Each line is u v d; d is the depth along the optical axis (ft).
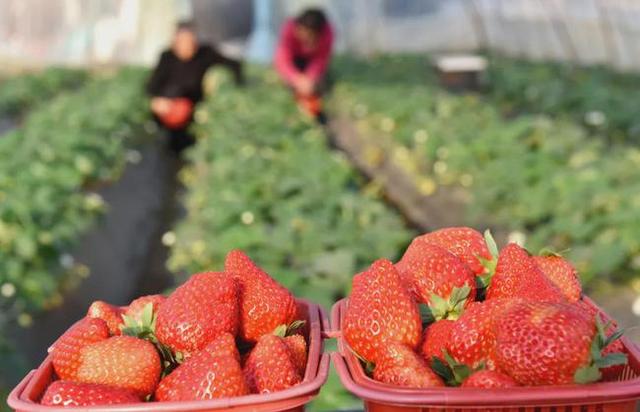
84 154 7.64
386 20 20.12
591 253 4.99
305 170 6.79
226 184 6.31
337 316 1.81
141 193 8.19
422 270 1.75
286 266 4.82
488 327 1.55
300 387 1.43
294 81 9.77
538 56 18.93
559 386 1.38
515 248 1.75
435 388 1.39
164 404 1.39
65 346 1.61
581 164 6.98
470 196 7.04
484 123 9.15
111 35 19.22
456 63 14.30
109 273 5.88
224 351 1.55
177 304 1.64
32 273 4.91
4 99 12.75
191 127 9.87
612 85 14.30
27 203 5.57
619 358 1.45
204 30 20.65
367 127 9.93
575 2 18.13
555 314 1.49
